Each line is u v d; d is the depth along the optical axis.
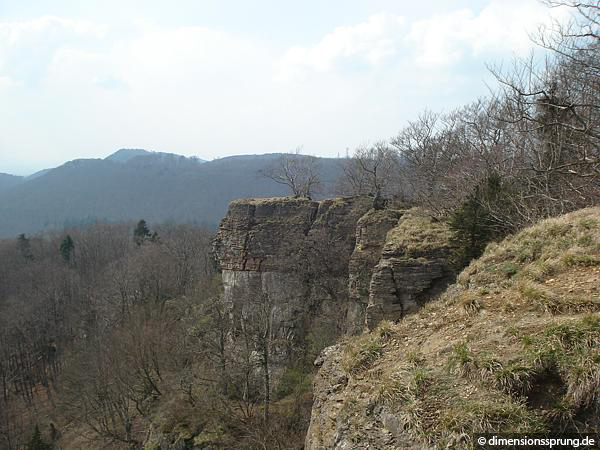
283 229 36.69
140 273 58.12
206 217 188.75
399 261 18.47
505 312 8.24
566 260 9.39
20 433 43.66
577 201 18.03
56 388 50.78
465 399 6.32
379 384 7.69
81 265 84.19
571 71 18.94
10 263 81.62
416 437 6.26
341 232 34.84
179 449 26.91
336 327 30.31
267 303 33.59
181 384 32.25
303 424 26.08
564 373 6.02
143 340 38.28
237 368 31.52
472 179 21.86
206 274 64.19
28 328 56.75
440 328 8.90
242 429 27.16
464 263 17.48
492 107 31.77
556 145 18.91
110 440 35.03
